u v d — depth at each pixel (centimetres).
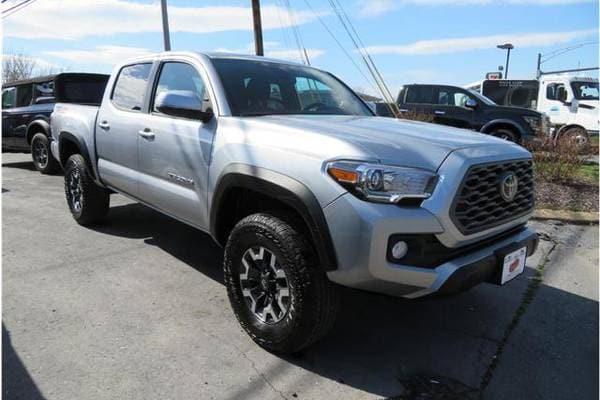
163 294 381
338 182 258
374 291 265
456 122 1308
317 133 284
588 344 327
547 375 291
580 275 446
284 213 290
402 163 260
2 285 389
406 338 327
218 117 342
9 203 668
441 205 258
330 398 264
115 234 527
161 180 398
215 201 331
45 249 476
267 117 339
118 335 318
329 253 260
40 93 930
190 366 287
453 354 310
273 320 298
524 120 1227
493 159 286
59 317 339
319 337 284
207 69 370
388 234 248
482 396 270
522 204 321
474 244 286
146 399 258
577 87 1614
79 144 511
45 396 257
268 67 406
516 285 420
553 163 824
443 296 271
